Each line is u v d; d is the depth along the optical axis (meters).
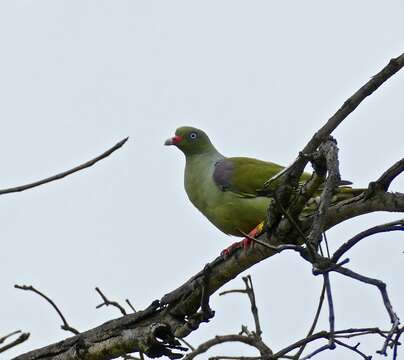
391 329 7.42
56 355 11.22
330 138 9.62
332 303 7.75
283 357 9.80
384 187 10.08
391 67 9.12
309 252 7.86
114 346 11.01
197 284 11.15
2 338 6.83
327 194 8.61
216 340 11.25
